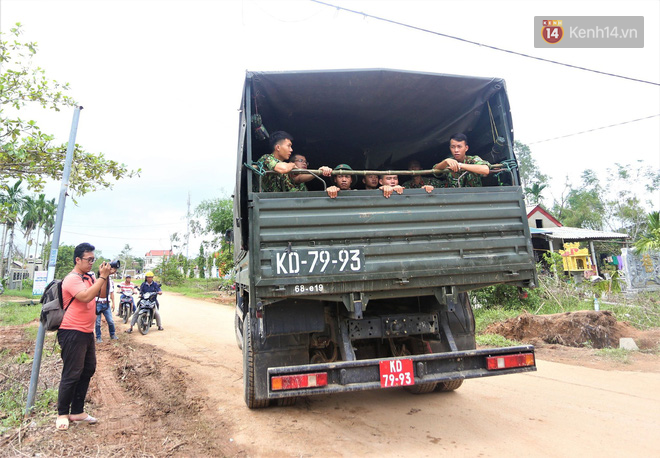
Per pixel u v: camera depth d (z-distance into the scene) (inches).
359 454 129.9
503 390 195.5
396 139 215.9
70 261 1790.1
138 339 358.3
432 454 128.6
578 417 157.8
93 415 166.2
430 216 143.7
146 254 3759.8
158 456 128.2
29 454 126.3
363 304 135.5
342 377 127.4
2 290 1082.7
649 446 130.8
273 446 136.7
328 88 167.8
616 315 372.5
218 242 1138.0
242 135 156.4
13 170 219.1
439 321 166.6
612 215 1498.5
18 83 209.9
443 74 163.6
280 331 151.6
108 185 246.2
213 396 192.1
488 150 200.2
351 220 136.9
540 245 935.7
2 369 226.4
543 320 326.6
